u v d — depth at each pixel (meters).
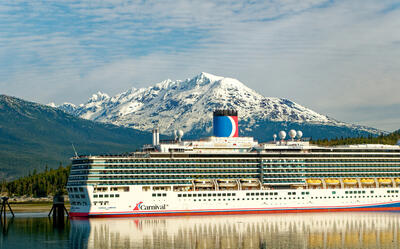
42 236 163.25
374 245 148.88
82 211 187.75
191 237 156.00
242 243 149.38
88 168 185.88
